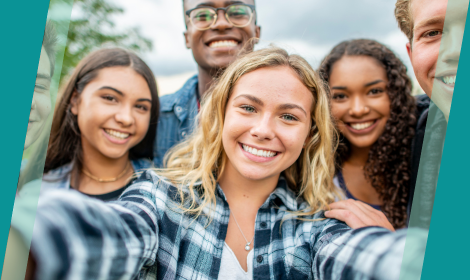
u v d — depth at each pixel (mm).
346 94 1555
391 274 986
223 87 1101
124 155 1575
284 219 1125
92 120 1490
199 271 1013
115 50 1535
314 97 1126
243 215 1132
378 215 1149
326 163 1216
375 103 1527
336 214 1124
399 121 1522
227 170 1161
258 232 1092
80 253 895
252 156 1019
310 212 1161
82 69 1474
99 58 1500
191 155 1325
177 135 1622
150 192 1059
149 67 1597
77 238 904
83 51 1489
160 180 1115
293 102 1009
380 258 994
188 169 1236
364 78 1517
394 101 1515
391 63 1507
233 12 1571
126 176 1577
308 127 1097
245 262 1069
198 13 1578
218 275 1013
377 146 1559
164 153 1609
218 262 1026
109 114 1510
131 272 901
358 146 1573
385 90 1521
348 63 1528
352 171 1612
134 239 906
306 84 1066
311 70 1087
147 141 1604
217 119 1163
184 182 1145
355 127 1565
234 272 1018
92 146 1503
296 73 1048
